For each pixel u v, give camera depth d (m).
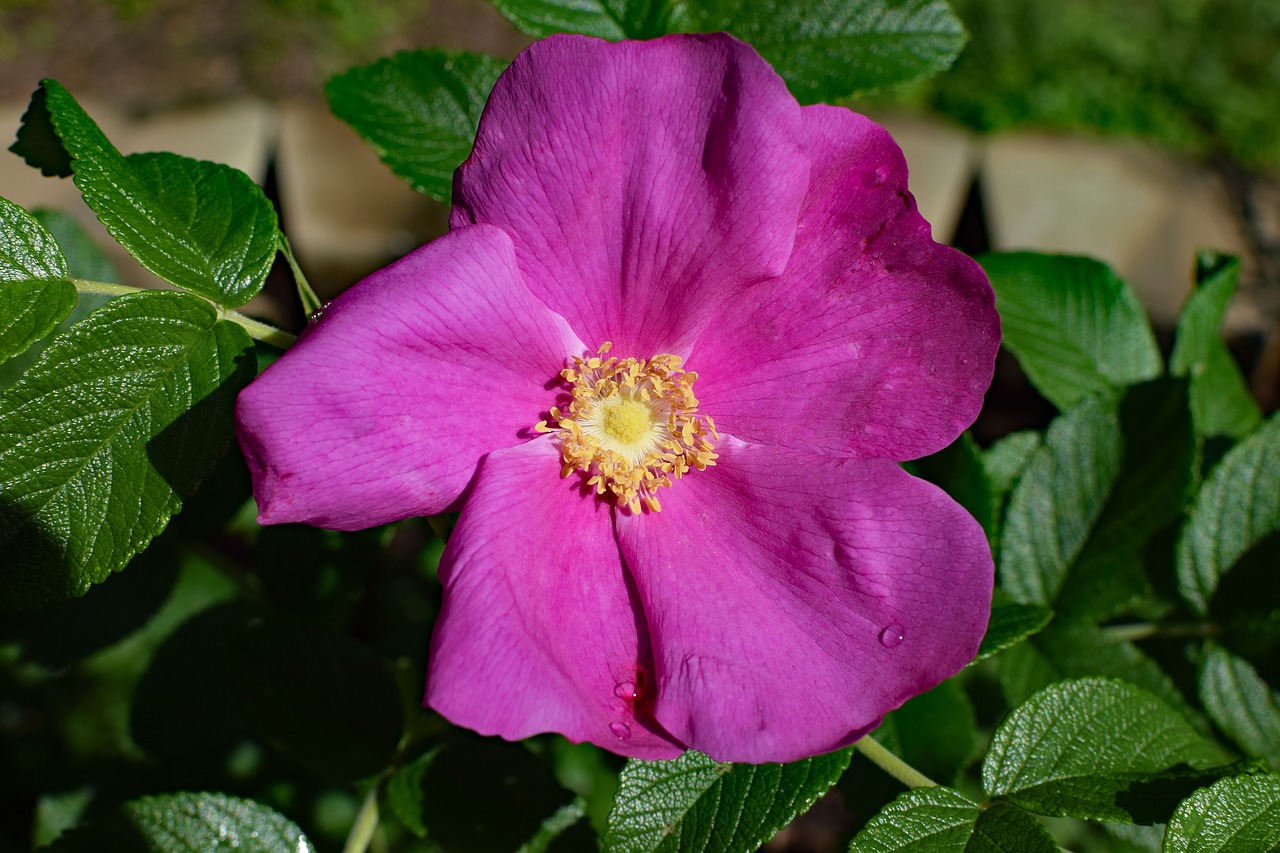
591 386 0.27
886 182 0.26
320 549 0.32
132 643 0.45
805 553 0.27
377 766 0.30
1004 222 0.74
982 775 0.27
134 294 0.26
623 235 0.27
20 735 0.46
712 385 0.27
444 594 0.25
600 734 0.25
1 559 0.26
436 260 0.26
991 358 0.26
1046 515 0.30
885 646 0.26
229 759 0.36
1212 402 0.33
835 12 0.30
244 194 0.27
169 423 0.26
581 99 0.26
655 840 0.27
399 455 0.25
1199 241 0.75
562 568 0.27
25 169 0.66
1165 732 0.27
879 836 0.26
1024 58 0.86
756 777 0.27
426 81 0.30
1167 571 0.32
